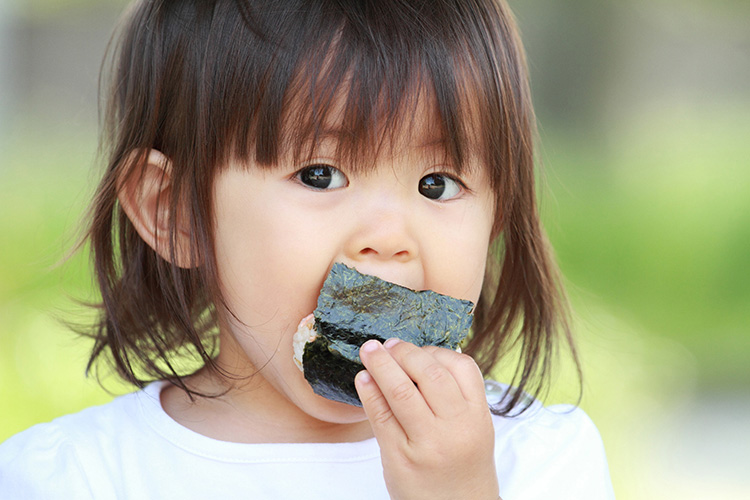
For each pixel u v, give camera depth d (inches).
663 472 242.4
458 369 89.6
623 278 342.3
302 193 94.8
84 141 250.7
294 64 95.6
